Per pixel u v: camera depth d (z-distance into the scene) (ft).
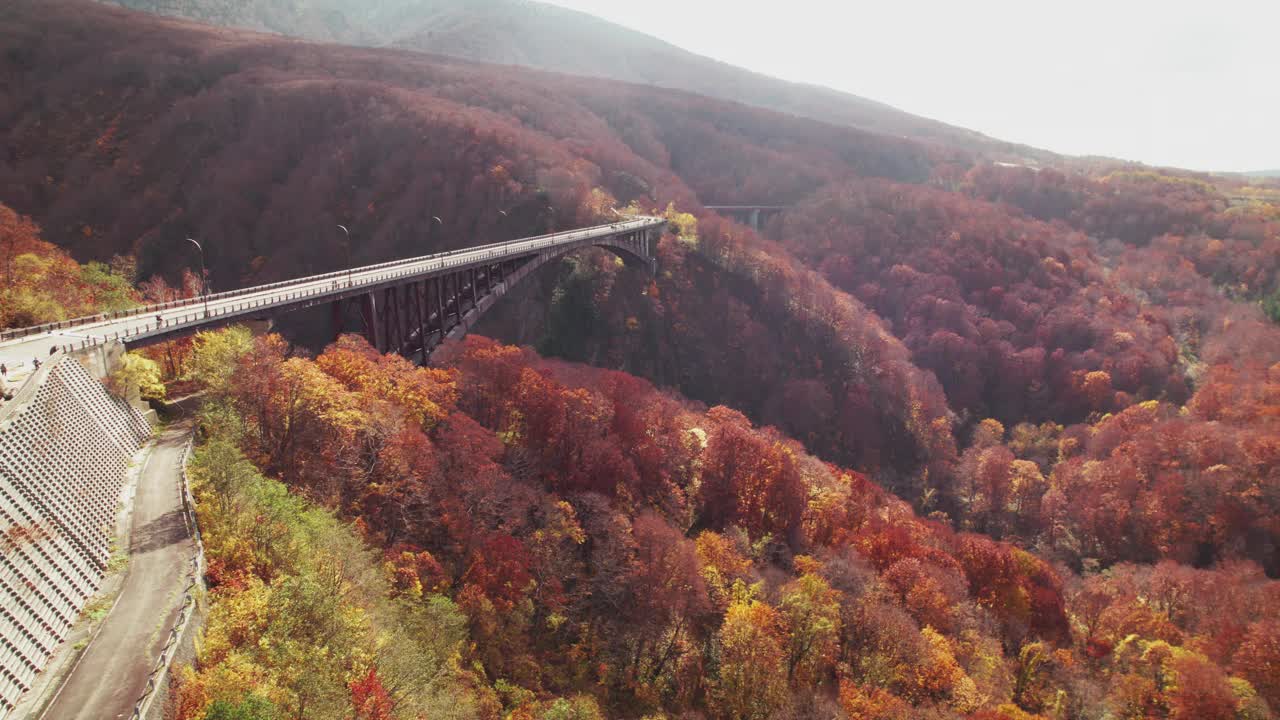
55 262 240.12
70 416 128.36
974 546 245.04
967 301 537.65
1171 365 457.68
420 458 169.89
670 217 539.29
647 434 257.34
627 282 454.81
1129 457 350.64
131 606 96.89
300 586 99.55
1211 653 204.95
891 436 424.87
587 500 201.77
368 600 114.93
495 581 156.04
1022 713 163.94
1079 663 211.82
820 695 155.43
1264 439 315.78
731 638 160.35
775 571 200.95
